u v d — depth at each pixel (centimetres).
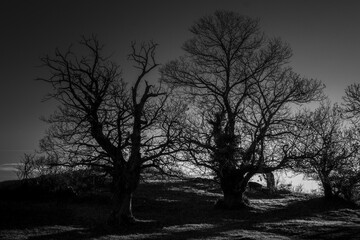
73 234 2812
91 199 4325
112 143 3147
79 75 3225
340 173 4991
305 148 4453
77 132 3092
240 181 4306
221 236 2819
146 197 4716
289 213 4156
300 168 4462
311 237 2828
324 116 4753
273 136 4312
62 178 3381
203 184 6188
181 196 5016
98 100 3152
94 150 3159
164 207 4303
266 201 5059
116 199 3203
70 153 3078
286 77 4678
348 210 4406
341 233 2919
